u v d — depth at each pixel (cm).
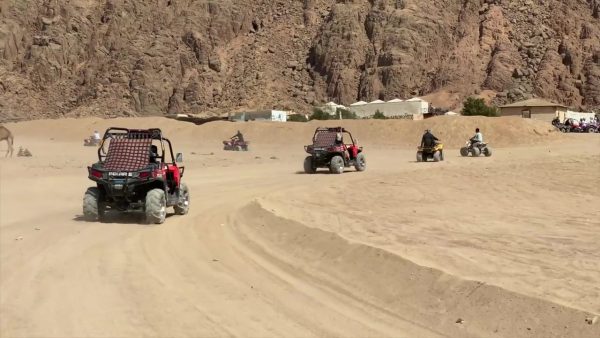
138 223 1313
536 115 7819
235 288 800
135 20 13500
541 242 1023
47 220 1343
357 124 6000
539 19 11469
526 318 630
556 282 743
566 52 10750
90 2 14125
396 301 737
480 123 5581
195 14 13250
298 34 12762
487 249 955
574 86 10406
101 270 877
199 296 761
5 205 1598
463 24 11712
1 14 13775
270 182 2317
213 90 11994
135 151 1348
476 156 3741
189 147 5431
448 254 906
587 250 952
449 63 10962
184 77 12438
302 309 716
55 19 13662
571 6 11612
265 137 6097
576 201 1620
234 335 626
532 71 10519
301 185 2148
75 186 2072
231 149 4947
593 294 690
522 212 1421
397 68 11081
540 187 1916
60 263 912
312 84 11688
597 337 568
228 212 1481
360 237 1055
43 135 7338
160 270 888
